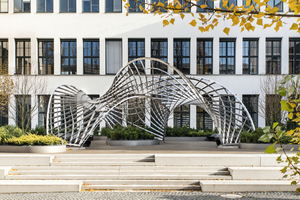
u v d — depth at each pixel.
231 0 26.47
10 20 27.00
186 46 27.52
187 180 9.92
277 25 4.29
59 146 13.59
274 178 9.95
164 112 21.83
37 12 27.14
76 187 9.24
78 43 27.05
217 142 17.92
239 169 10.01
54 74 26.70
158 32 27.06
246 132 16.41
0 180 9.80
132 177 10.10
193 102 19.94
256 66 27.22
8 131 16.48
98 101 19.12
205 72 27.38
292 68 27.00
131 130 19.14
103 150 14.42
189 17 26.94
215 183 9.27
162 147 16.33
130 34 27.11
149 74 26.89
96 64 27.55
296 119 3.85
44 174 10.37
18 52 27.31
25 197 8.55
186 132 24.25
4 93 23.02
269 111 21.61
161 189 9.55
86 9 27.53
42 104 24.50
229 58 27.38
